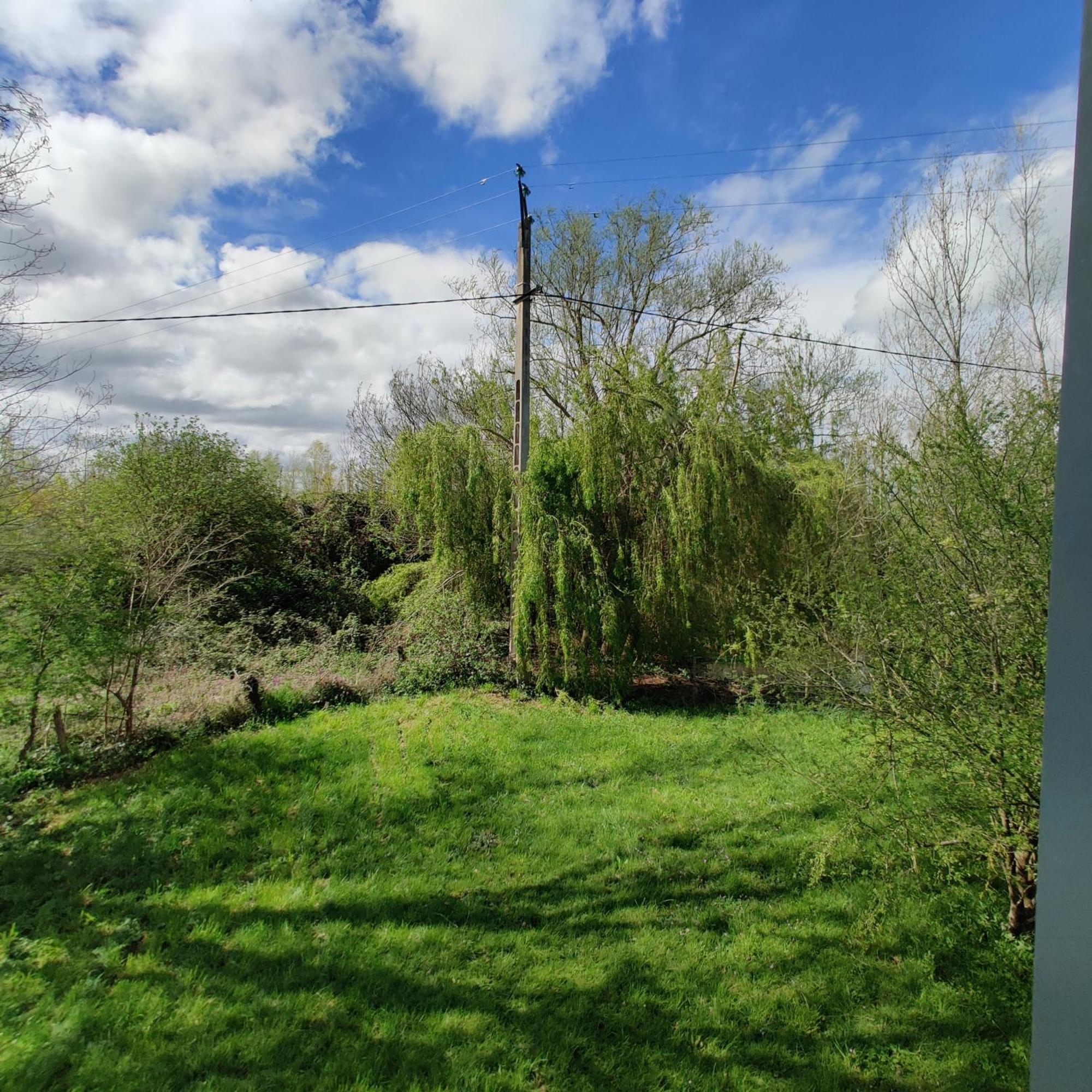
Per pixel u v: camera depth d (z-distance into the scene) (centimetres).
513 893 409
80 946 339
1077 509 119
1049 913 122
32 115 551
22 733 571
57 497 689
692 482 912
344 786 552
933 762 321
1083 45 118
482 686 909
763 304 1761
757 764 624
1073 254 121
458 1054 278
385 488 1283
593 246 1727
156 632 650
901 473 354
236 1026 288
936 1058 280
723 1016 305
